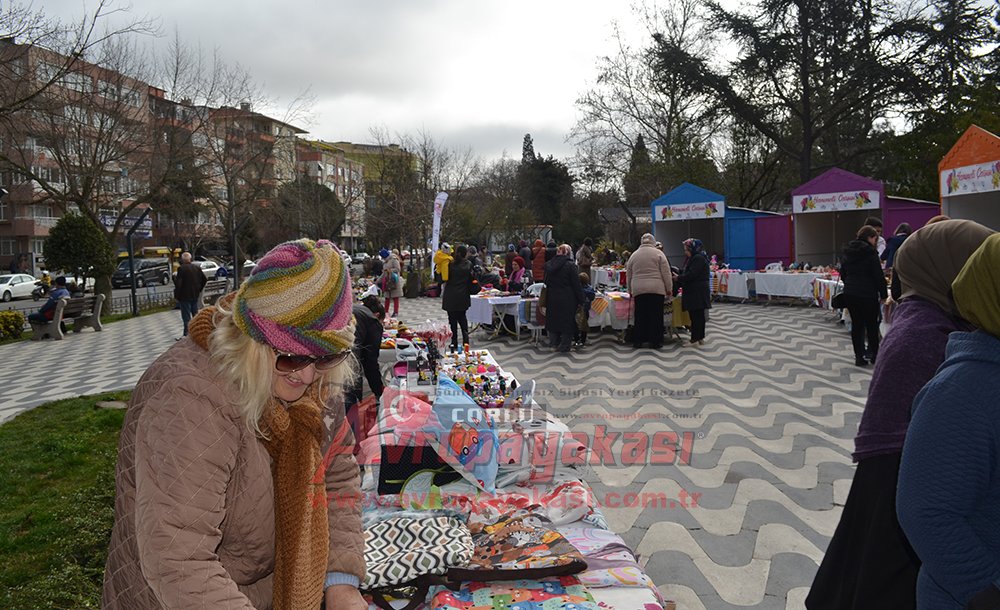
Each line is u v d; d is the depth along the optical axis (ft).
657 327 33.35
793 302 55.36
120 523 4.05
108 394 26.09
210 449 3.98
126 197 77.61
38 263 159.22
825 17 86.94
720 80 93.45
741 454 16.37
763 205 122.01
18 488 15.55
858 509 6.44
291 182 122.62
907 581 5.97
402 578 6.70
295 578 4.48
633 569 7.38
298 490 4.54
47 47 46.70
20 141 59.57
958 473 4.53
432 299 70.08
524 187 183.62
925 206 62.03
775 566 10.94
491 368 15.53
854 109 91.04
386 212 112.47
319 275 4.22
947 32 82.33
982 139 37.86
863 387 23.71
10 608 9.34
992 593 4.35
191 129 83.30
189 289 45.16
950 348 4.98
